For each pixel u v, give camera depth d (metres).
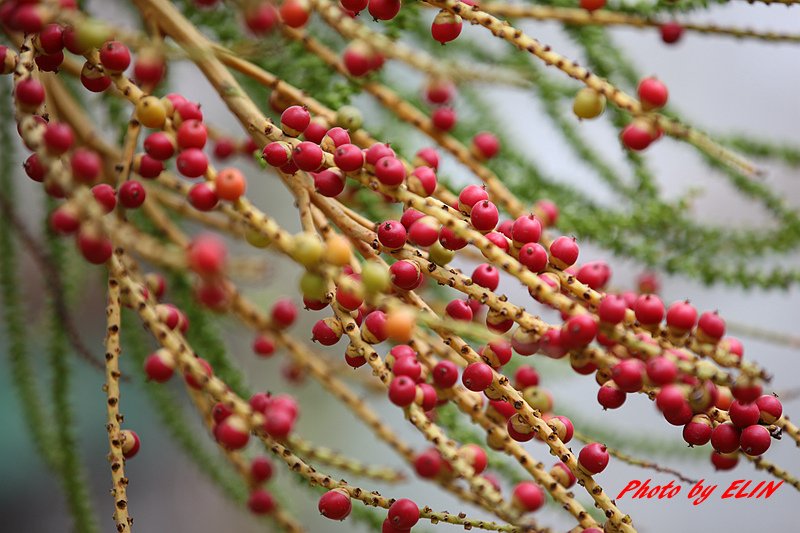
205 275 0.71
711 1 0.86
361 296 0.73
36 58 0.76
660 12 0.86
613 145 1.23
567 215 0.90
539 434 0.74
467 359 0.75
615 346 0.75
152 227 0.93
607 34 0.96
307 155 0.75
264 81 0.84
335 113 0.83
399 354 0.75
